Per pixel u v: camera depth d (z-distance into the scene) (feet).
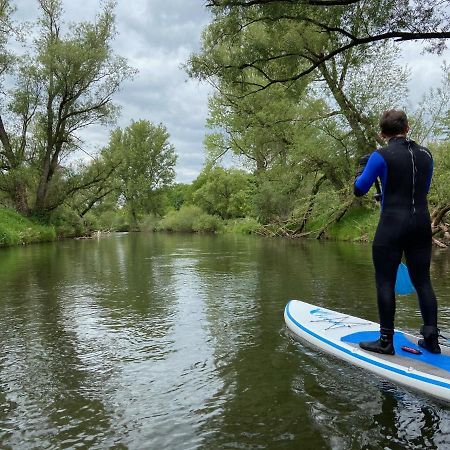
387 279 13.00
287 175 78.59
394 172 12.53
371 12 31.53
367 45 37.76
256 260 43.04
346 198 69.46
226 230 141.08
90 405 11.26
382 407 10.87
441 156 47.67
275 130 73.46
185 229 157.17
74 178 89.92
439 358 12.63
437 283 27.07
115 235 126.52
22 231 75.31
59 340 16.72
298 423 10.17
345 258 42.55
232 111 83.10
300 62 44.68
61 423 10.35
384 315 12.98
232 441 9.45
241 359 14.38
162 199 200.85
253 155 99.96
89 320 19.60
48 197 88.99
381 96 60.70
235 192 153.07
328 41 43.29
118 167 95.76
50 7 81.56
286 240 77.05
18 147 86.33
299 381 12.48
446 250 47.47
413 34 31.65
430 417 10.37
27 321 19.45
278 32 39.52
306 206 73.20
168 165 197.57
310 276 31.17
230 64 42.42
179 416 10.62
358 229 67.67
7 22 76.69
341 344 14.12
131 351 15.38
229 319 19.51
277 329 17.70
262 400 11.37
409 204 12.63
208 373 13.26
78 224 103.45
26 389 12.28
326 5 32.37
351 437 9.56
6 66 78.95
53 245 71.82
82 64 81.82
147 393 11.92
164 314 20.63
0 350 15.60
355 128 62.75
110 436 9.73
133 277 32.24
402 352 13.15
